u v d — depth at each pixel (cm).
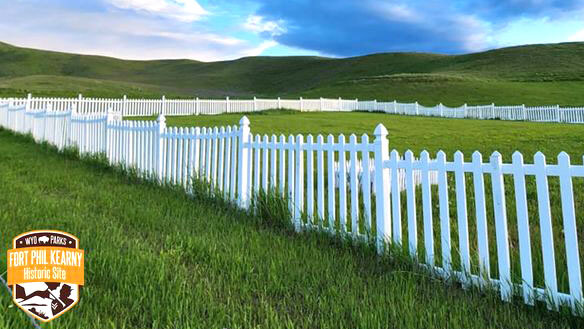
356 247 427
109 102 2192
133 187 714
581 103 3506
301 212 496
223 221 517
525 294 316
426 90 4662
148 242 432
